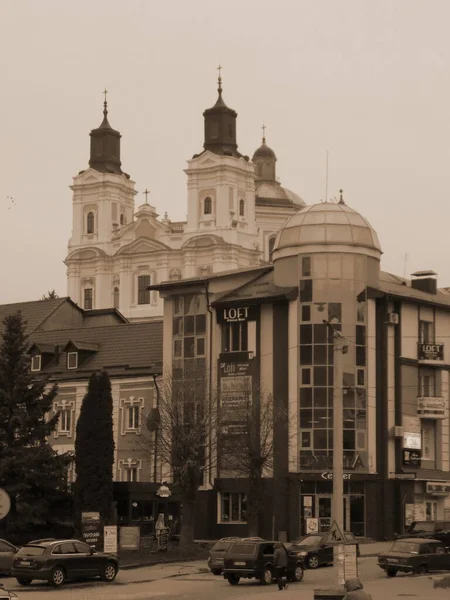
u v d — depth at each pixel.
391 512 83.19
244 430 79.81
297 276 84.38
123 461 93.38
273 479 81.62
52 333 105.75
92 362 99.44
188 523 74.50
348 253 84.06
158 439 80.31
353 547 45.16
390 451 84.12
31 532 76.12
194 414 79.31
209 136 173.12
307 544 62.59
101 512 76.00
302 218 85.50
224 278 88.31
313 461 81.38
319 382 82.38
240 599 44.97
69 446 96.25
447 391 89.25
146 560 66.44
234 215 170.62
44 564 53.16
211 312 87.44
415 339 87.56
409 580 54.69
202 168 171.00
